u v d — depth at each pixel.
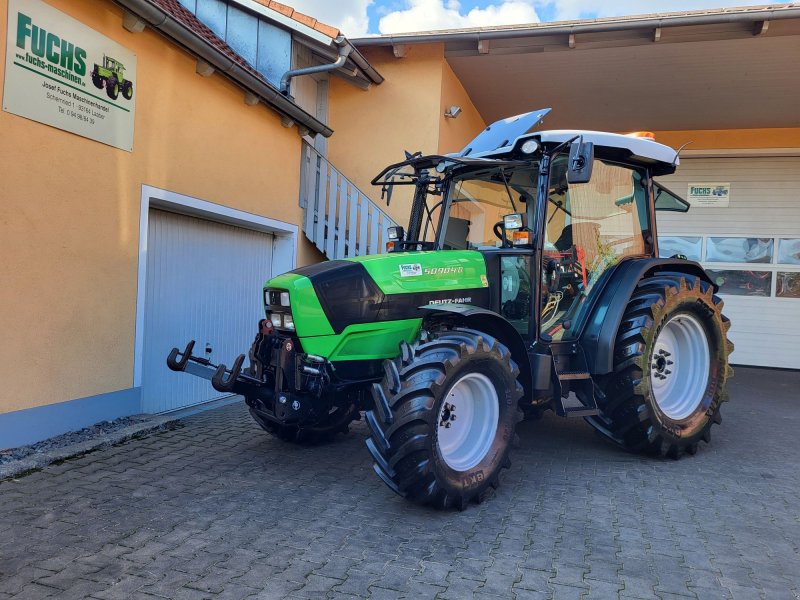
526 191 4.37
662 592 2.60
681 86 9.23
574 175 3.78
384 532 3.17
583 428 5.61
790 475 4.30
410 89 8.81
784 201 10.62
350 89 9.12
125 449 4.47
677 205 5.84
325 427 4.73
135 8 4.71
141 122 5.08
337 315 3.74
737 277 10.84
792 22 7.01
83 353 4.60
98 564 2.71
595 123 11.17
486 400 3.69
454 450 3.63
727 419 6.27
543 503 3.66
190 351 4.01
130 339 5.06
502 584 2.63
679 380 4.98
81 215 4.52
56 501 3.43
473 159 4.10
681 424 4.63
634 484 4.04
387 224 8.26
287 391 3.76
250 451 4.58
